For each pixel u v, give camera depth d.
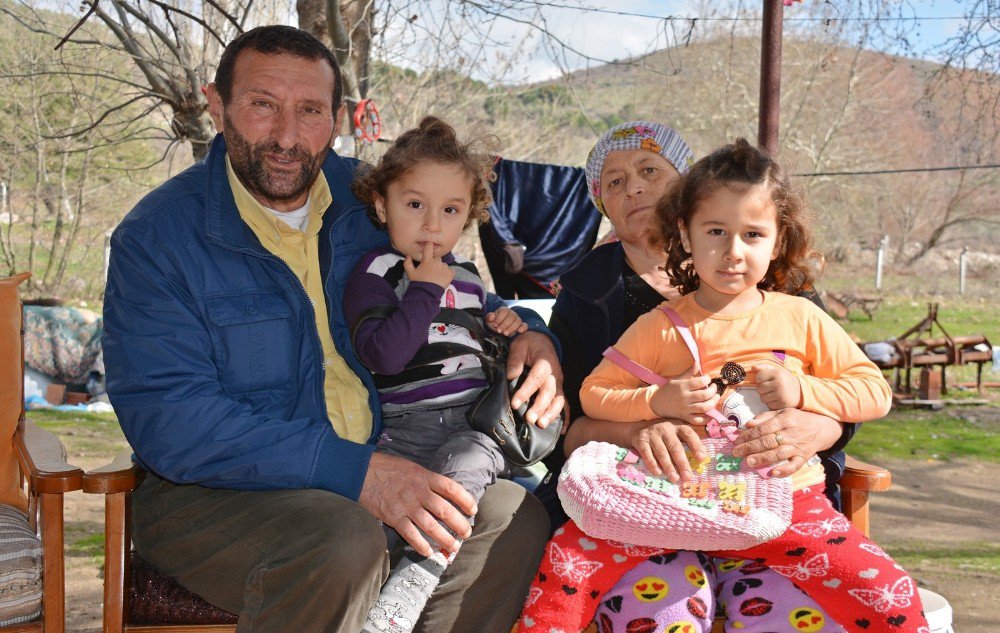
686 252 2.38
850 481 2.36
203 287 2.25
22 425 2.62
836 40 9.55
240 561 2.10
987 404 10.62
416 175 2.31
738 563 2.18
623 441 2.25
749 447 2.10
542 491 2.56
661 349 2.28
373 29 6.26
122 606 2.22
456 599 2.16
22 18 7.90
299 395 2.33
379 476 2.10
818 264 2.38
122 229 2.25
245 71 2.29
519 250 4.63
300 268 2.43
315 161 2.36
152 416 2.11
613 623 2.06
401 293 2.39
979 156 8.69
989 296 22.00
